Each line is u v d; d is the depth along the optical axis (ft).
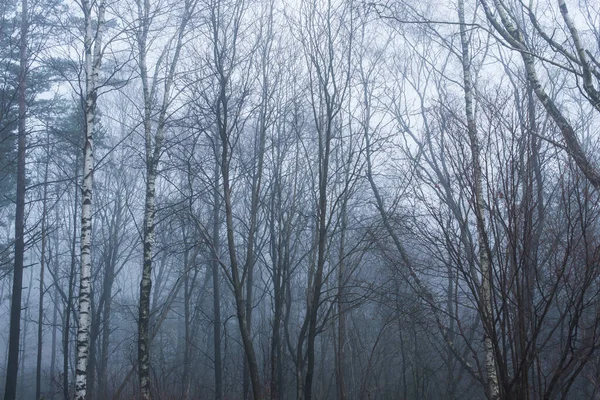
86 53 43.78
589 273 26.20
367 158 47.93
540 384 26.66
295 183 56.49
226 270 42.50
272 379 44.93
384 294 45.42
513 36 30.09
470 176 31.19
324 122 50.96
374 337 66.85
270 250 61.46
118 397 60.39
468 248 34.71
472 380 54.60
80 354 38.47
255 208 48.70
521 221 28.58
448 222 35.73
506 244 29.17
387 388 66.69
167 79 46.98
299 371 43.50
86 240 40.16
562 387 28.37
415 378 62.54
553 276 28.40
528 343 26.40
